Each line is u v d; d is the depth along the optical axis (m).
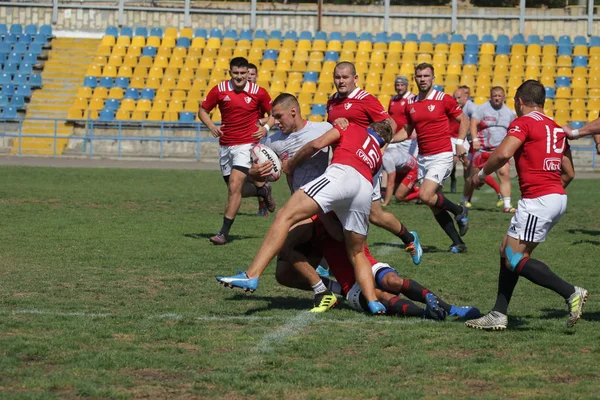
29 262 12.88
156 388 6.74
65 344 7.99
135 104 42.91
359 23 48.53
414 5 54.41
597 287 11.68
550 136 8.96
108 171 33.31
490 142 22.33
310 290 10.20
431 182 14.80
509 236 9.12
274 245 9.24
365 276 9.53
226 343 8.16
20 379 6.91
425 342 8.31
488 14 49.53
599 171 39.66
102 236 15.92
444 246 15.60
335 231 9.80
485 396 6.61
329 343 8.21
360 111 12.18
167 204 22.25
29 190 24.66
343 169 9.35
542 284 8.68
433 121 15.07
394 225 12.38
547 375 7.25
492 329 8.77
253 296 10.70
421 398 6.57
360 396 6.60
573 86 43.16
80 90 43.50
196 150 41.50
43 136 40.41
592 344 8.29
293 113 10.95
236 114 15.53
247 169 15.47
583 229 18.45
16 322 8.84
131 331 8.58
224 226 15.30
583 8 49.44
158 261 13.23
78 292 10.66
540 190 8.97
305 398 6.54
